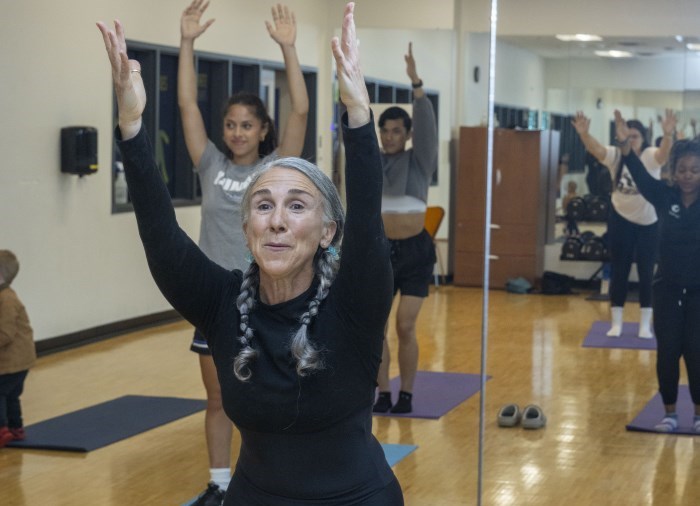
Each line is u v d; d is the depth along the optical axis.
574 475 4.35
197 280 2.03
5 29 6.75
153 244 2.00
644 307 4.30
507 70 4.59
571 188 4.44
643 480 4.25
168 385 6.28
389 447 4.89
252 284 1.98
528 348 4.48
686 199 4.17
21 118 6.93
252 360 1.92
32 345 4.98
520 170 4.58
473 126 6.12
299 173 1.96
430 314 5.64
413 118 5.49
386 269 1.91
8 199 6.85
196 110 4.22
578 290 4.45
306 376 1.90
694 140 4.20
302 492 1.94
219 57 8.61
